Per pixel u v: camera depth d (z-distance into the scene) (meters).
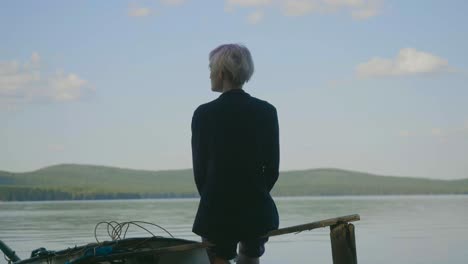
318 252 17.66
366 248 19.11
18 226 30.94
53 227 29.78
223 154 4.71
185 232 24.09
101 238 21.97
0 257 15.99
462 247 19.22
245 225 4.69
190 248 4.86
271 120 4.83
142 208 69.12
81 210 62.22
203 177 4.84
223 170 4.71
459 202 89.56
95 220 37.44
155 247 6.48
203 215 4.77
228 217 4.70
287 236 23.73
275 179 4.91
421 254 17.41
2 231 26.69
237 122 4.73
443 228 28.59
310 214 45.00
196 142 4.83
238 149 4.71
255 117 4.77
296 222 33.41
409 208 60.97
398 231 26.62
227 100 4.79
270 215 4.77
